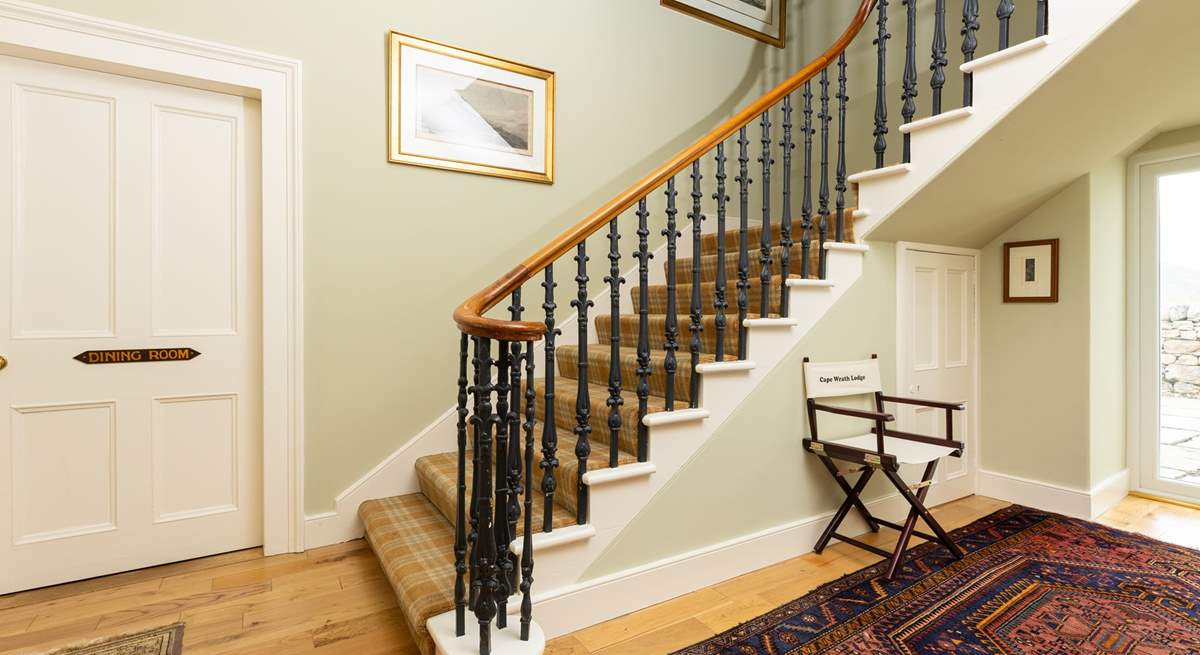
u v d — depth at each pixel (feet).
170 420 7.49
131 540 7.29
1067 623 6.08
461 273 9.15
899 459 7.41
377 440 8.50
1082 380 9.39
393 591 6.79
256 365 7.97
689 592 6.84
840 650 5.62
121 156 7.17
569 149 10.23
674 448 6.76
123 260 7.19
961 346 10.37
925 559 7.76
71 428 6.98
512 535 5.70
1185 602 6.50
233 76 7.40
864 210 8.46
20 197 6.71
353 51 8.24
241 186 7.84
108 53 6.72
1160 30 6.22
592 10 10.47
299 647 5.69
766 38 12.86
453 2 9.01
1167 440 10.08
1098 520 9.25
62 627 5.99
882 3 8.30
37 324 6.80
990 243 10.60
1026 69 6.79
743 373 7.38
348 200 8.23
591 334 10.66
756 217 12.85
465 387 5.23
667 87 11.45
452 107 8.99
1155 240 10.09
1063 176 9.09
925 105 10.91
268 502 7.75
